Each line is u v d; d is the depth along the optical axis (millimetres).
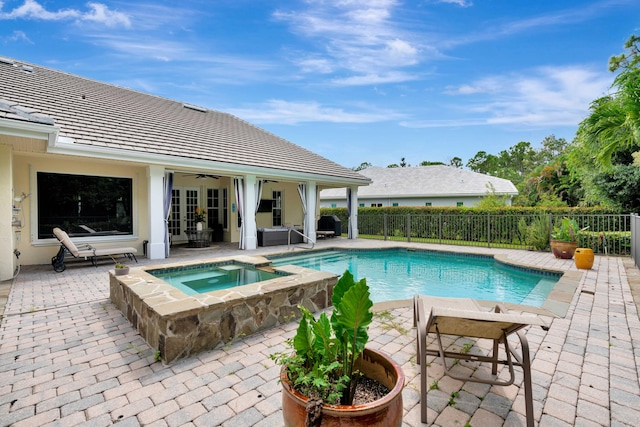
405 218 16344
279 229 13539
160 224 9914
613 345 3732
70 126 8664
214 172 11516
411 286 8047
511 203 20906
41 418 2500
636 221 8367
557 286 6371
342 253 12594
